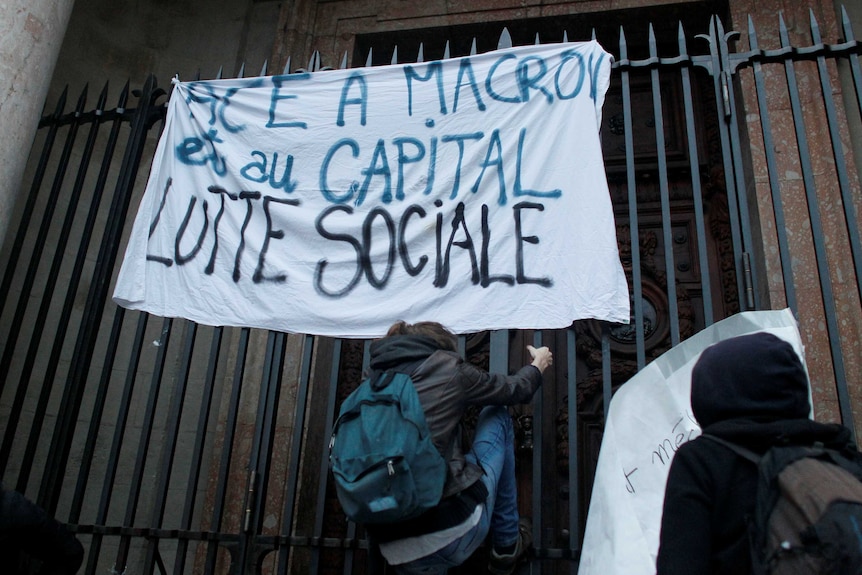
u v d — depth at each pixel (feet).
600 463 7.18
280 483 14.03
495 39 18.12
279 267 10.36
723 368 4.90
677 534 4.53
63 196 16.57
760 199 13.82
